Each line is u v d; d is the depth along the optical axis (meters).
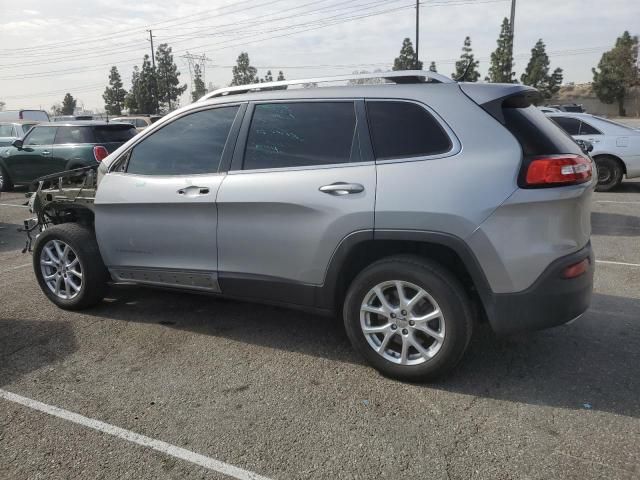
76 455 2.72
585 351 3.79
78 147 11.39
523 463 2.59
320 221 3.39
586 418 2.95
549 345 3.89
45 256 4.79
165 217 4.03
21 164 12.17
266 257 3.65
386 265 3.27
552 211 2.97
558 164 2.96
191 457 2.69
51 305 4.91
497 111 3.13
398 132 3.30
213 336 4.18
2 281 5.73
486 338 4.03
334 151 3.45
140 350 3.95
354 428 2.91
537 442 2.74
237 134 3.81
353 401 3.18
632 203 9.97
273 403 3.18
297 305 3.66
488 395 3.21
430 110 3.23
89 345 4.04
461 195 3.03
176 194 3.93
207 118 3.98
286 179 3.52
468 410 3.05
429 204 3.08
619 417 2.95
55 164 11.66
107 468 2.62
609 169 11.18
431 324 3.26
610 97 63.38
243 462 2.65
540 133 3.15
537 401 3.13
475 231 3.01
